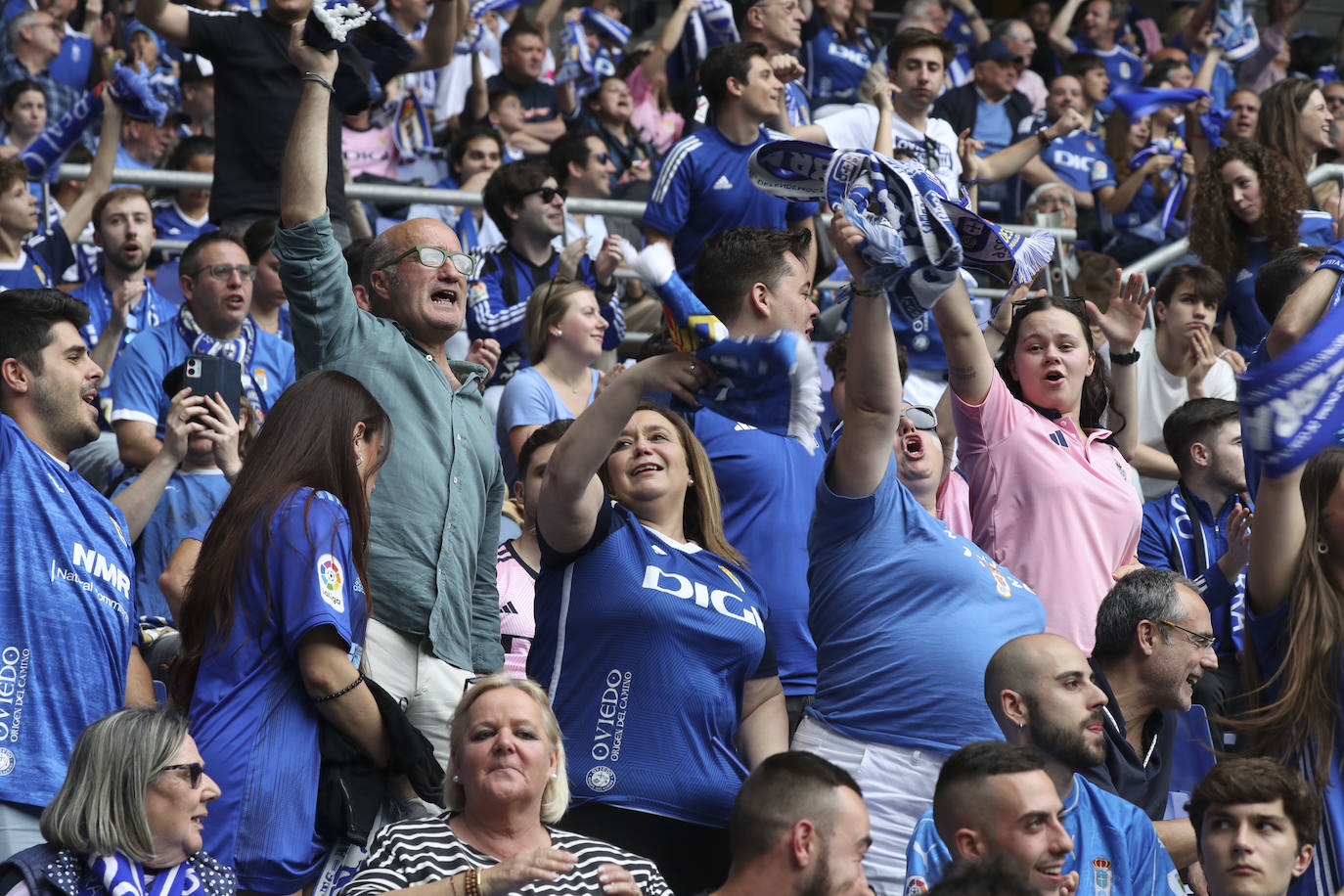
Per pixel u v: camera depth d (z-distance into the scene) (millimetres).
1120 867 14867
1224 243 29109
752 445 17797
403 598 16250
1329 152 37188
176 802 13367
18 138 32812
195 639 14461
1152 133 40719
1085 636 17922
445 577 16516
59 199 30672
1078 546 18062
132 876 13188
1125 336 22656
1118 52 50000
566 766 14586
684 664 14711
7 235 24469
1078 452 18516
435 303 17594
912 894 14281
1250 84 50719
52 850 13195
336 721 14398
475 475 17266
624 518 15023
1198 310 26812
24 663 15117
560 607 14789
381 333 17234
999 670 15148
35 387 16266
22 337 16266
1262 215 29000
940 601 15805
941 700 15516
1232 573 20047
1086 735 14797
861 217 11820
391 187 28938
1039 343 18906
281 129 26672
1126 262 38469
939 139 30125
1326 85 41125
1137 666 17078
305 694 14414
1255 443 16359
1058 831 13484
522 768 13477
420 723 16203
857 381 14242
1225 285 27734
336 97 19953
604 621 14648
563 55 41500
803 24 41625
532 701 13797
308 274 16844
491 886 12570
